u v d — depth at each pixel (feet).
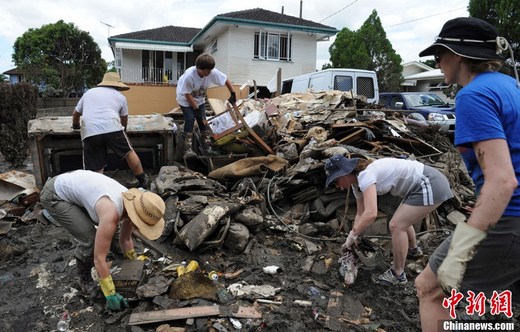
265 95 64.49
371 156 15.76
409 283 11.33
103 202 9.20
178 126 20.65
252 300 10.16
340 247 13.29
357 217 11.35
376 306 10.21
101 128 15.48
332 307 10.03
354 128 18.33
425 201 10.03
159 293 9.97
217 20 61.41
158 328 8.87
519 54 51.78
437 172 10.34
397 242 10.61
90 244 10.00
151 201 9.39
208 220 12.28
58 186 9.73
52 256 12.58
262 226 14.01
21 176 18.58
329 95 24.04
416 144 18.60
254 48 65.16
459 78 6.39
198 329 8.87
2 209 15.76
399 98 40.70
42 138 17.78
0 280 11.25
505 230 5.69
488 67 6.10
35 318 9.51
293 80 44.80
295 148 17.94
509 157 5.38
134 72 79.92
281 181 15.70
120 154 16.06
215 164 18.84
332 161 11.09
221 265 11.94
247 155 19.21
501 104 5.61
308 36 67.67
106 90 16.19
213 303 9.91
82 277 10.52
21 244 13.32
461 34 6.10
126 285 9.84
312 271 11.84
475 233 5.53
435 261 6.51
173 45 77.92
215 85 19.19
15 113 24.85
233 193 15.49
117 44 74.23
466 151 6.18
